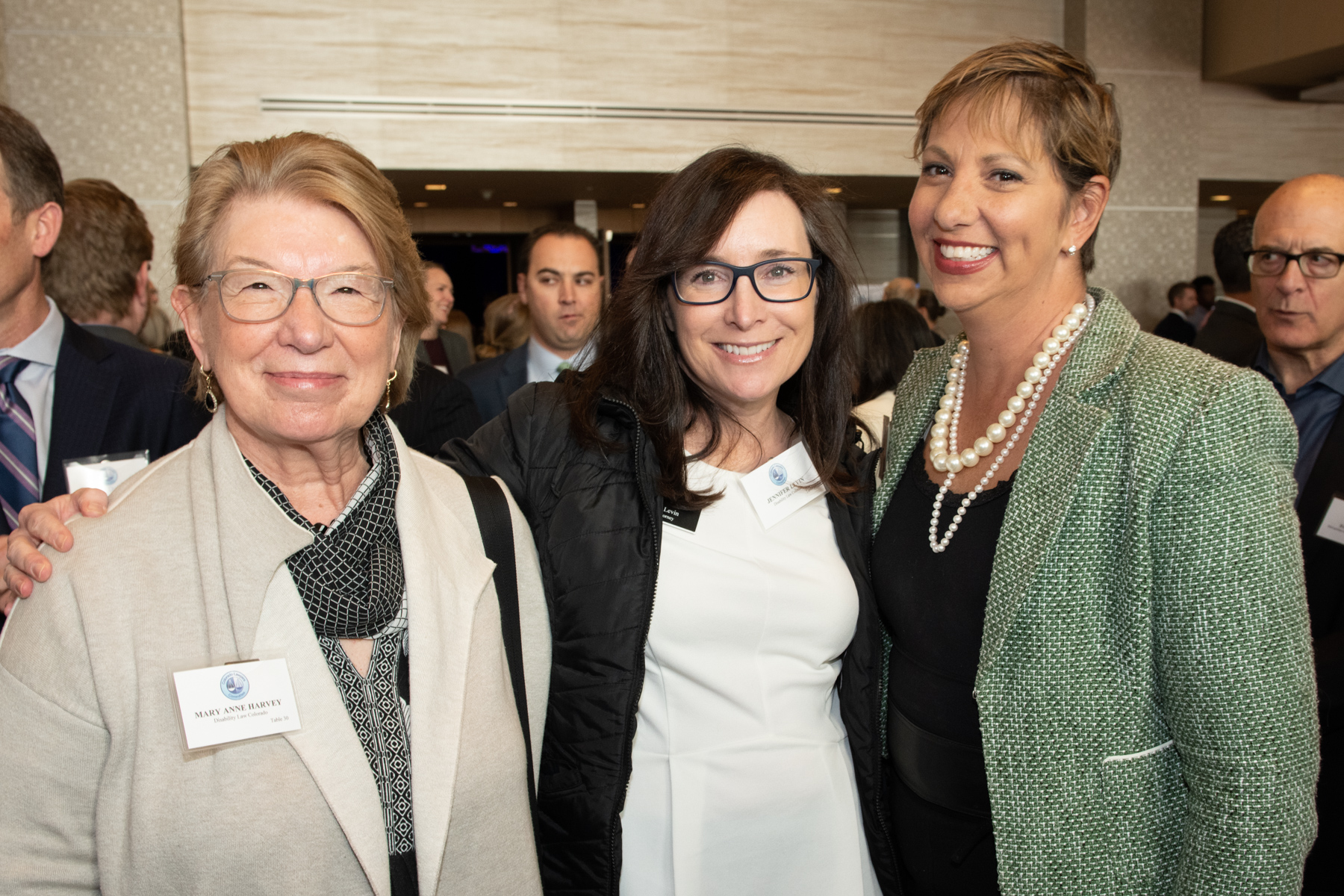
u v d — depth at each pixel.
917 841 1.36
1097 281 8.73
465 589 1.17
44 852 0.95
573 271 3.72
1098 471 1.11
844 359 1.47
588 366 1.49
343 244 1.04
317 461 1.11
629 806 1.34
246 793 0.98
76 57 6.84
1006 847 1.14
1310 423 2.12
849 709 1.43
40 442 1.63
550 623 1.34
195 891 0.96
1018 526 1.16
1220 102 8.91
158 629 0.98
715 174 1.34
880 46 8.01
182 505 1.05
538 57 7.52
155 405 1.70
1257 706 0.98
